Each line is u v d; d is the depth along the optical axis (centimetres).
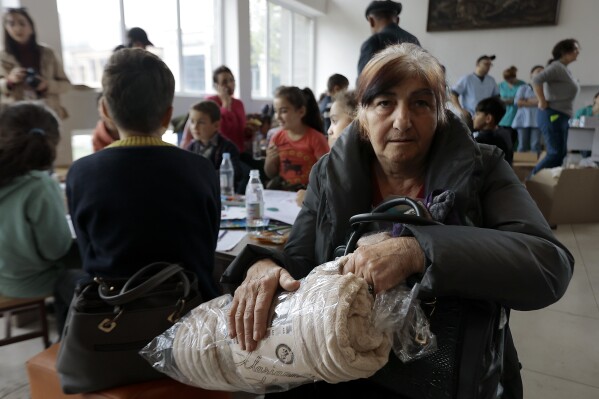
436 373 64
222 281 84
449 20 736
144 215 100
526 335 190
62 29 383
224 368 67
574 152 452
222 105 392
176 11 535
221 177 229
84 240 106
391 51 83
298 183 237
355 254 65
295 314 59
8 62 282
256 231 146
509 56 711
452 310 63
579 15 654
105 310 89
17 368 164
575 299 224
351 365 53
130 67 103
